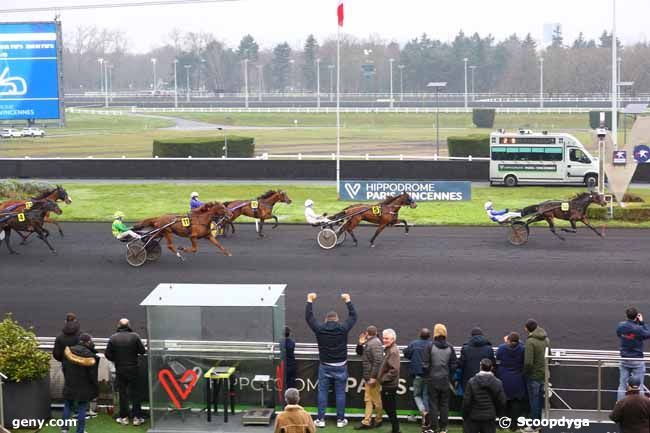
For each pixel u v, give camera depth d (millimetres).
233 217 28797
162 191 39688
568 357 13039
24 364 12406
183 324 12250
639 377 12297
